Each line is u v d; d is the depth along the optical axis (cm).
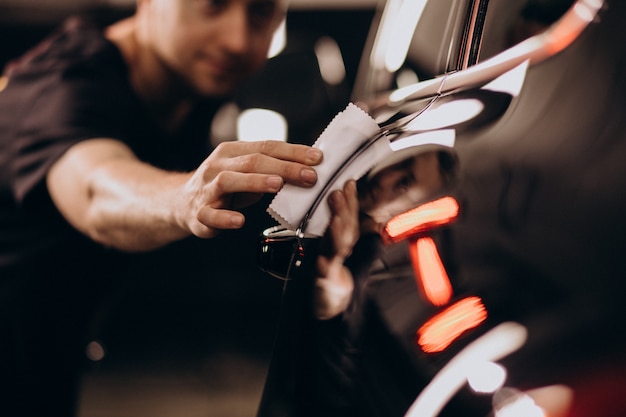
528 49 117
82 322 218
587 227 101
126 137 193
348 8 464
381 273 110
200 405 393
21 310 201
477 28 131
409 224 109
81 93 184
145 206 143
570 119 107
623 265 98
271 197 464
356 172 117
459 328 102
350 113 120
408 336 106
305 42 453
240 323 477
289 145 120
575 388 95
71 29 201
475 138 110
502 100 112
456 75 128
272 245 122
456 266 104
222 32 210
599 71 108
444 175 110
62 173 172
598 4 114
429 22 162
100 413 388
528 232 102
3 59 484
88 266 208
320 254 117
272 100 322
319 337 116
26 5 482
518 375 97
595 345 96
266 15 215
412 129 119
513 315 99
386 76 187
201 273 479
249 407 391
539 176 104
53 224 193
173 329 474
